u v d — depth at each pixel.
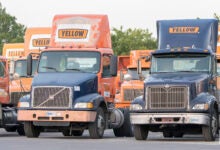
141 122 47.28
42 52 51.88
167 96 47.06
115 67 50.81
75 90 49.22
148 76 49.19
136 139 48.47
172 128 48.41
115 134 54.22
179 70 49.66
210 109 46.91
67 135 55.12
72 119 48.94
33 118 49.41
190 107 46.75
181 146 41.88
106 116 51.22
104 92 51.78
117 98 60.44
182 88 46.94
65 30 52.50
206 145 42.81
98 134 49.84
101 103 50.66
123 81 60.78
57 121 49.25
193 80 47.38
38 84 49.56
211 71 49.47
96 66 51.41
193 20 52.25
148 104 47.25
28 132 50.53
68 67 51.50
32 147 40.59
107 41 53.25
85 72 51.25
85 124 50.06
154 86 47.19
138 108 47.38
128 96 60.28
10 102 55.78
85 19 52.75
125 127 53.62
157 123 47.03
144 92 47.44
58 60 51.66
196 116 46.56
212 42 52.09
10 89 56.75
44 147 40.59
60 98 49.19
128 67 63.59
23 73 63.03
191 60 49.72
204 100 46.84
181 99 46.91
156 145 42.66
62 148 39.97
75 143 44.06
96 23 52.69
